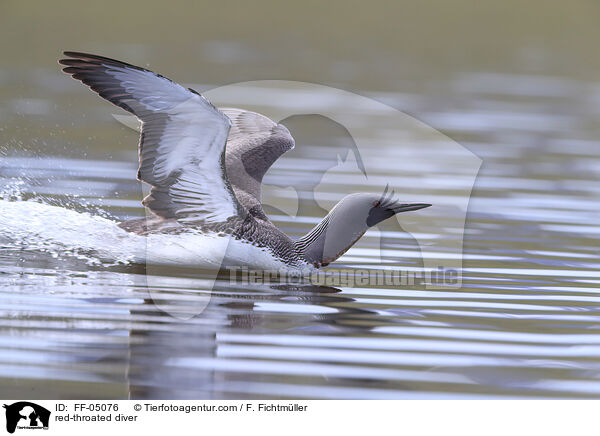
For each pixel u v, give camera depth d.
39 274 10.89
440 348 9.21
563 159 19.77
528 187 17.05
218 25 37.59
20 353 8.66
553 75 31.53
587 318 10.18
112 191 14.85
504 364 8.86
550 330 9.78
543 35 39.34
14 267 11.07
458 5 43.66
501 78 30.44
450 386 8.39
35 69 26.98
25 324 9.31
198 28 36.53
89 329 9.27
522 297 10.91
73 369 8.41
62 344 8.89
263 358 8.80
